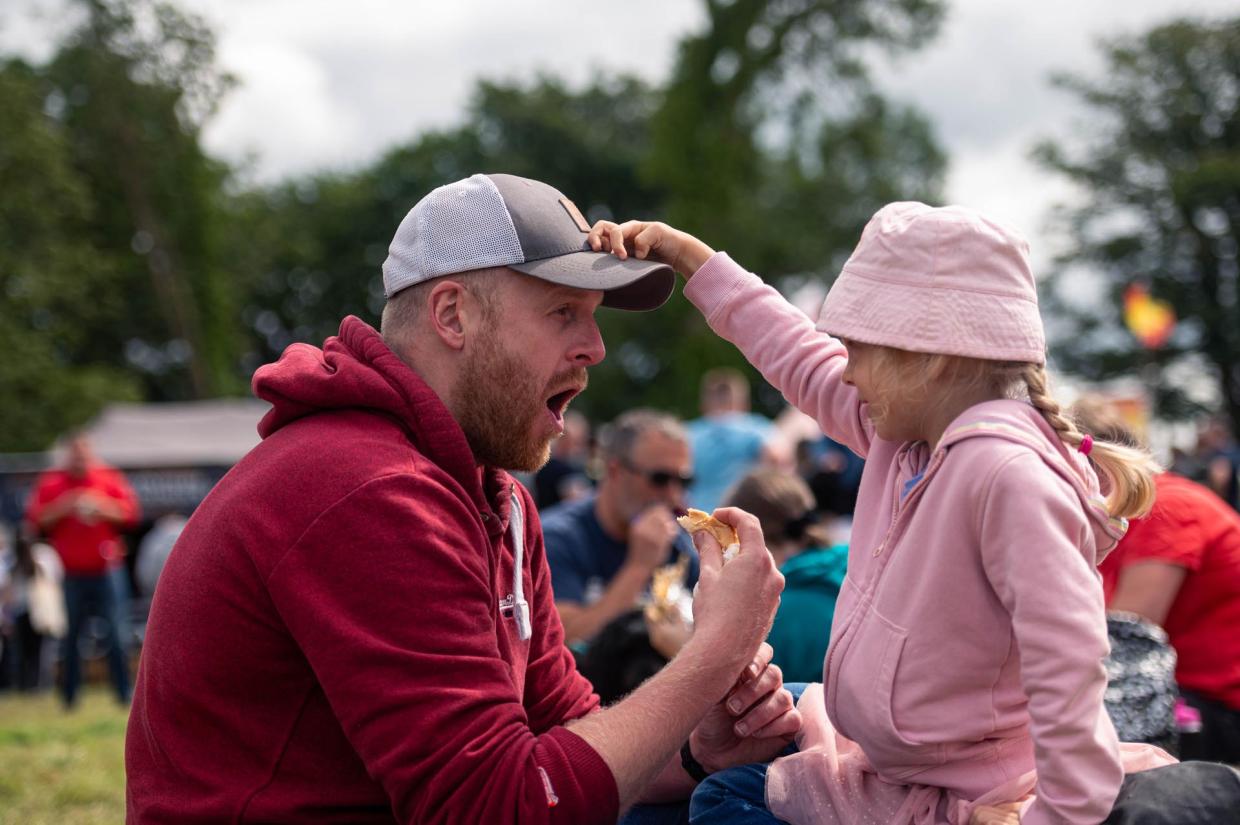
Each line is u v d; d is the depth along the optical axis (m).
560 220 2.19
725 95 27.59
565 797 1.82
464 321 2.11
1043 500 1.76
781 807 2.14
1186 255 38.78
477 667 1.87
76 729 6.71
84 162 34.69
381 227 45.56
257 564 1.89
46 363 31.64
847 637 1.98
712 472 8.41
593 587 4.89
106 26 33.19
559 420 2.21
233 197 39.12
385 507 1.88
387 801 1.95
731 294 2.45
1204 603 3.87
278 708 1.94
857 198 39.84
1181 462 15.18
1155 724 2.83
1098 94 39.72
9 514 13.67
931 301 1.89
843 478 6.81
